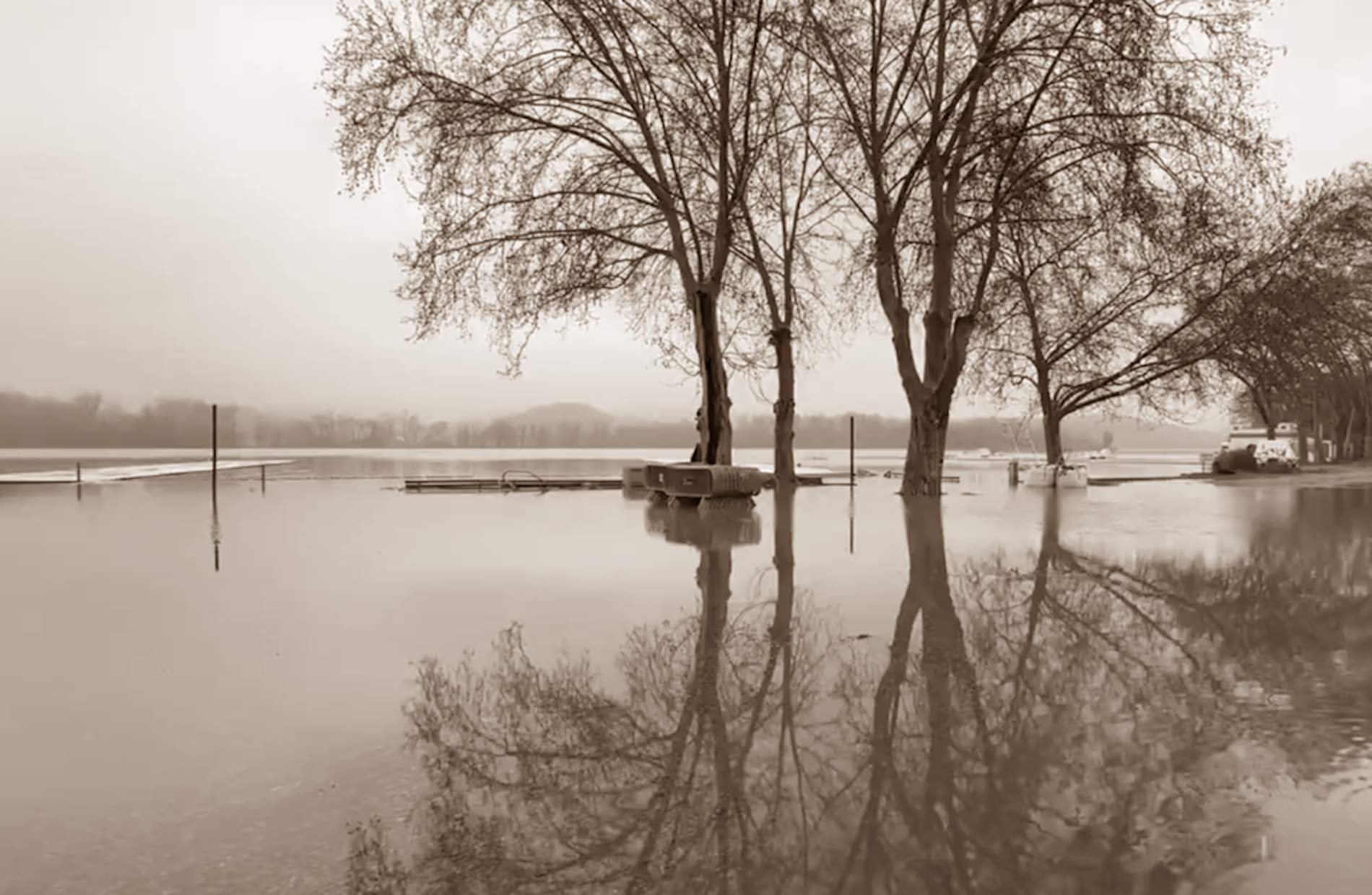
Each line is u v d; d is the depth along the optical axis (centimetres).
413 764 429
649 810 375
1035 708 515
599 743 461
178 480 3334
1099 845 335
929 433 2427
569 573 1057
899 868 319
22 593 919
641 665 620
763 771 418
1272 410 4831
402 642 690
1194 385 3509
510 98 2550
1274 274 3384
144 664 623
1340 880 305
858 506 2162
